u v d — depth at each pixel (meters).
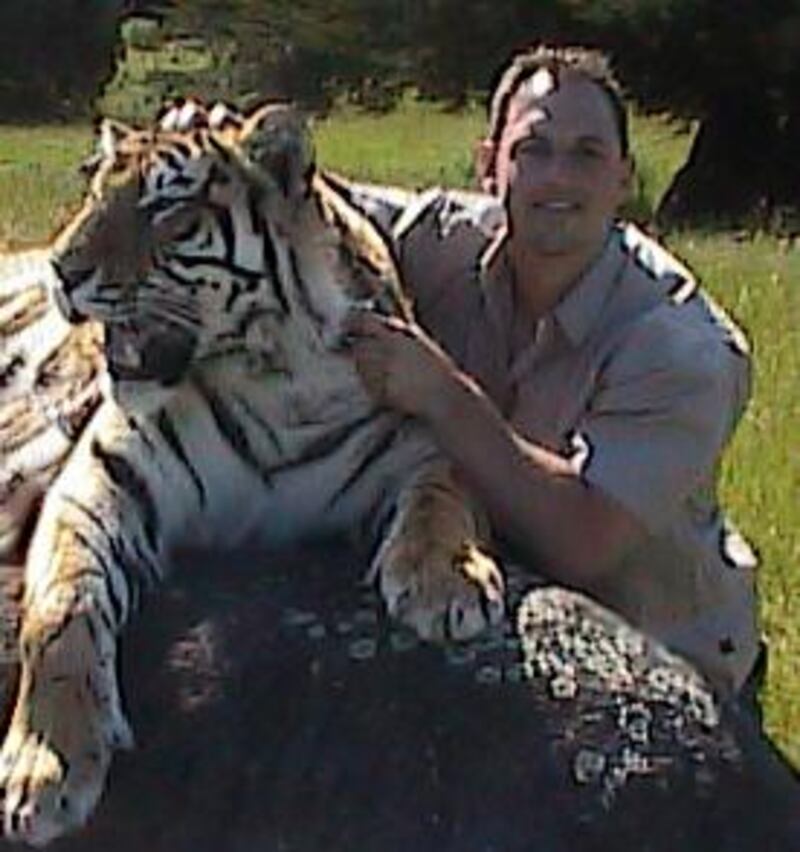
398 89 31.64
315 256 5.58
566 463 5.77
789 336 15.36
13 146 39.94
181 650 5.39
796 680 8.35
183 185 5.44
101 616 5.29
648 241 6.34
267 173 5.52
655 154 34.59
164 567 5.58
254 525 5.67
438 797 5.21
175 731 5.32
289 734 5.29
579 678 5.29
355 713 5.28
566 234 5.99
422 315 6.33
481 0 28.81
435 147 36.41
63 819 5.06
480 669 5.28
